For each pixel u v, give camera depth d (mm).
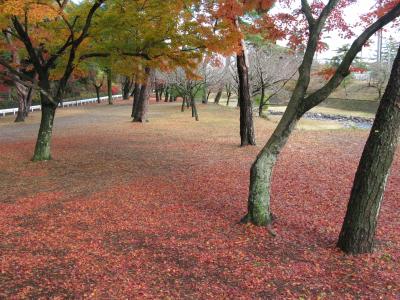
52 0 9977
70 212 7191
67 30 11352
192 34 10344
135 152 13539
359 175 5238
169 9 10227
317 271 4871
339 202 7676
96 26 10984
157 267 5000
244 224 6410
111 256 5316
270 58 25328
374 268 4910
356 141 15070
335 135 16891
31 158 12391
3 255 5332
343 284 4555
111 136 17656
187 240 5848
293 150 13211
